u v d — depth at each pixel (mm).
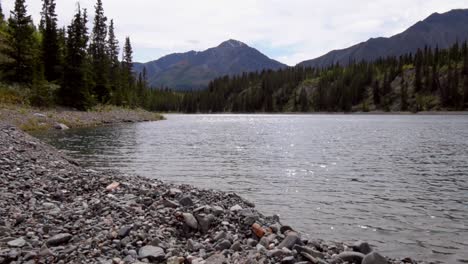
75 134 39719
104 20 94438
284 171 21109
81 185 12156
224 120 99312
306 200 14484
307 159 26047
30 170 13734
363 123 81125
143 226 8164
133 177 15203
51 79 69500
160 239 7684
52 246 7102
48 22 70375
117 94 89062
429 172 20969
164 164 23281
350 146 34562
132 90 108812
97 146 30828
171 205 9906
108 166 22000
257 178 19016
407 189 16688
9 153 16125
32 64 63750
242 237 8398
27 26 64688
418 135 46969
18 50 63281
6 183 11375
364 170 21547
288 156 27609
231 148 32594
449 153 29375
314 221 11789
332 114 168250
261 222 9266
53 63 70125
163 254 6867
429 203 14188
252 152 29859
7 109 44938
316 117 128875
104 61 86750
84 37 78125
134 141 36312
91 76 74438
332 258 7316
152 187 12703
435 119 100938
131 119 73375
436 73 159875
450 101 147500
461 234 10719
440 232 10883
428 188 16844
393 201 14484
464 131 53812
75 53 65688
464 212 12977
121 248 7148
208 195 12438
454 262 8727
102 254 6805
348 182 18062
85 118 58531
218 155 27859
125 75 105250
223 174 20078
